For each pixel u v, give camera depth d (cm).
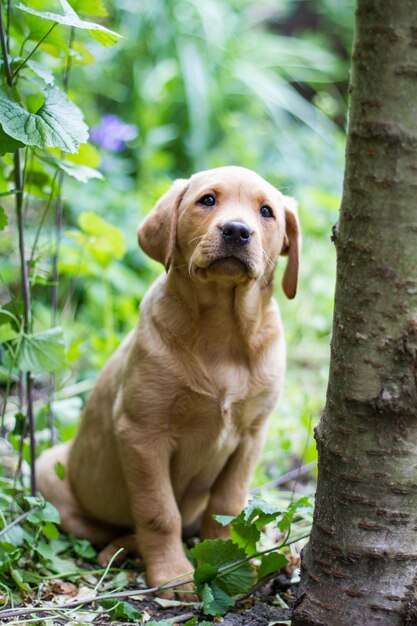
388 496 237
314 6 1012
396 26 215
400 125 220
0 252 576
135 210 652
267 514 276
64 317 582
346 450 240
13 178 348
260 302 323
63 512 371
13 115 261
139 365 319
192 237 312
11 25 327
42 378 546
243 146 765
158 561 316
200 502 359
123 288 589
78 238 423
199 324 316
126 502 352
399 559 239
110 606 288
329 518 246
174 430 323
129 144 752
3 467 421
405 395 231
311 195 675
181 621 286
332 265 678
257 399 328
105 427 349
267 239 318
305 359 625
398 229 225
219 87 826
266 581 301
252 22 930
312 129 864
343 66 957
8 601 295
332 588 245
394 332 229
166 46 804
